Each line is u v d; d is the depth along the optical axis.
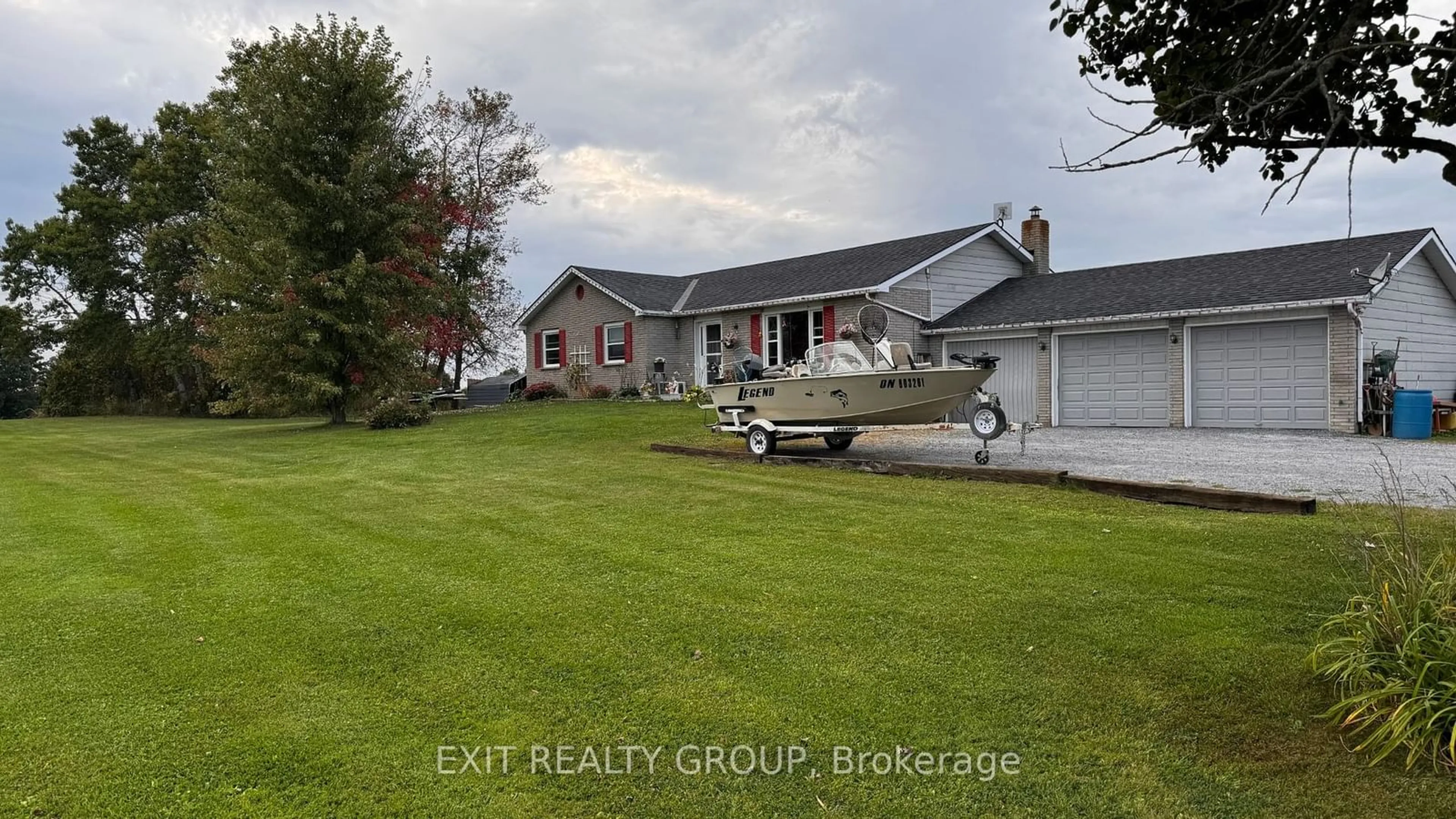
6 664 4.21
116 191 36.31
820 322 20.45
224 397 34.84
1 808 2.90
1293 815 2.72
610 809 2.88
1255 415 15.62
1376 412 14.17
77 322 35.06
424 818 2.83
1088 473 9.70
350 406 20.19
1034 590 5.01
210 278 18.44
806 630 4.47
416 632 4.58
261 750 3.29
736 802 2.90
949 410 10.60
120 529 7.71
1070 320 17.45
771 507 8.02
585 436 15.02
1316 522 6.54
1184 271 18.48
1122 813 2.77
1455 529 5.91
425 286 20.48
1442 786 2.83
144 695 3.82
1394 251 15.44
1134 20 4.33
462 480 10.40
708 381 23.17
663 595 5.16
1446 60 3.55
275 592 5.41
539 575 5.68
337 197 18.70
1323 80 3.42
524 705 3.66
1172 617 4.44
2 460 14.66
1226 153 4.31
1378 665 3.30
